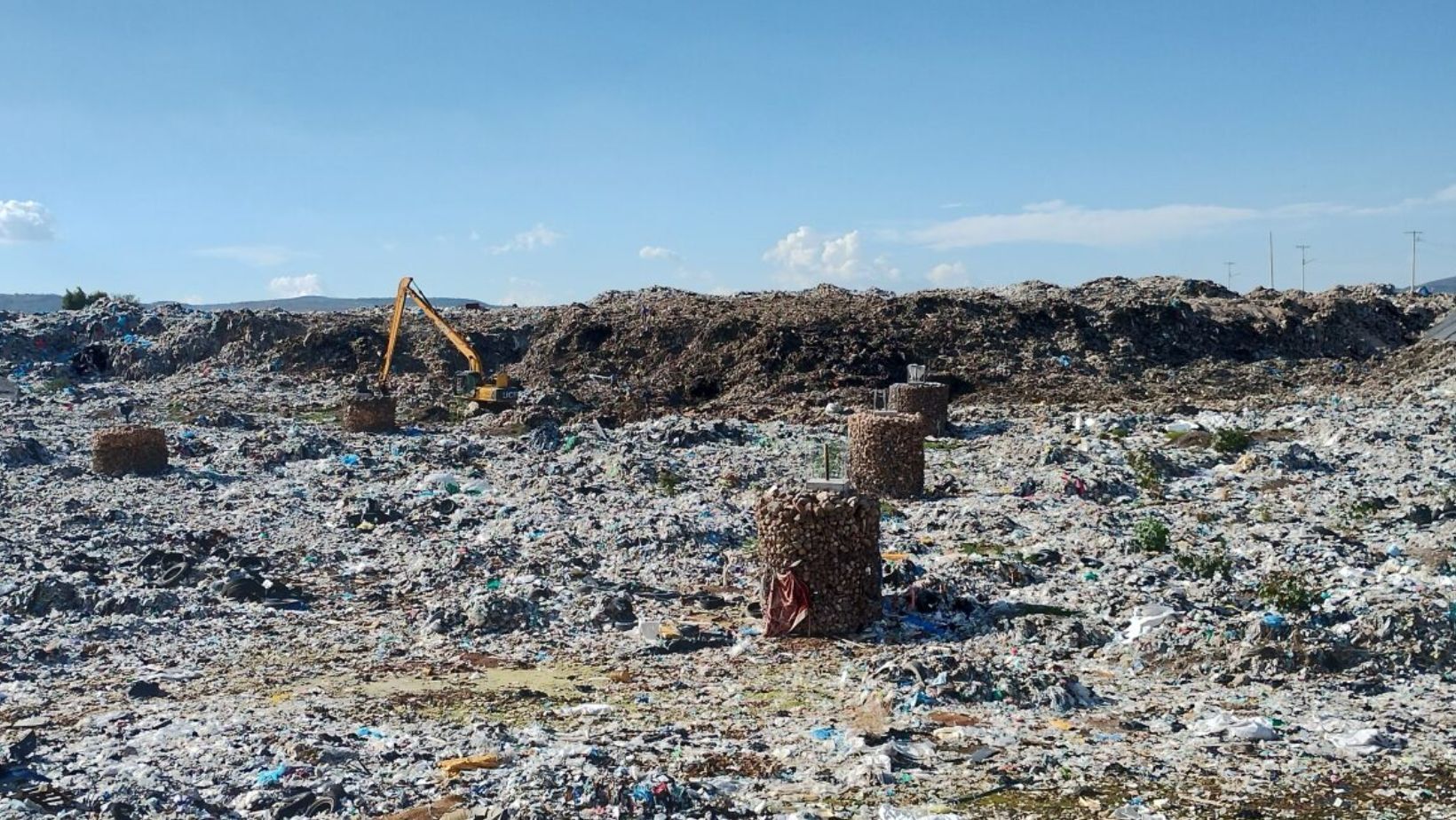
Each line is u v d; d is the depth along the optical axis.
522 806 7.80
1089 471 24.92
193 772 8.77
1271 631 12.19
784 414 39.66
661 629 13.79
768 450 30.44
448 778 8.62
